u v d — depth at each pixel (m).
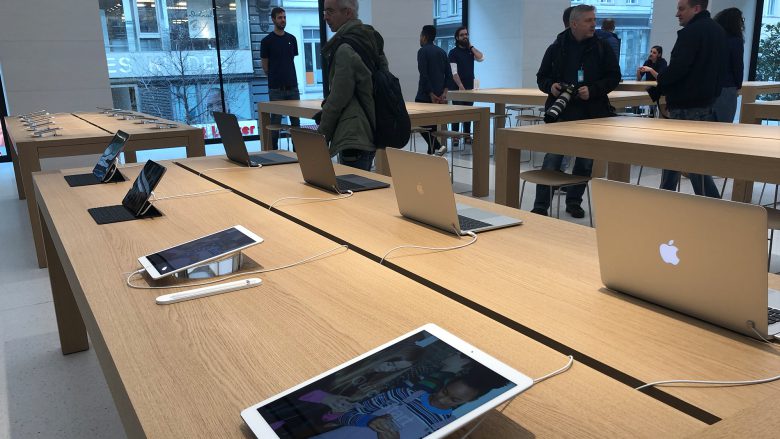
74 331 2.58
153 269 1.43
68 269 1.59
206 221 1.96
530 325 1.13
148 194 2.00
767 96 9.68
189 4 8.27
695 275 1.10
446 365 0.86
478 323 1.14
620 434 0.79
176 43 8.33
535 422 0.83
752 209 0.98
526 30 8.66
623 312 1.18
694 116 3.99
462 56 7.71
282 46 7.10
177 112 8.58
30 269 3.65
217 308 1.25
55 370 2.46
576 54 3.93
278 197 2.30
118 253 1.63
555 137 3.14
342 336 1.11
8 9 6.46
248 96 9.00
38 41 6.63
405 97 8.82
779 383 0.91
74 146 3.69
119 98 8.18
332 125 3.20
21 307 3.08
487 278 1.38
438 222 1.78
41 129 4.26
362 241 1.70
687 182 5.36
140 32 8.08
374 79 3.19
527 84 8.88
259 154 3.44
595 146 2.95
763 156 2.32
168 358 1.04
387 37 8.51
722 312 1.08
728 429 0.69
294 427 0.79
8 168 7.14
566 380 0.93
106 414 2.14
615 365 0.97
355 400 0.82
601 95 3.95
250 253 1.62
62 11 6.68
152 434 0.82
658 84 4.07
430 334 0.95
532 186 5.65
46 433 2.03
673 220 1.10
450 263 1.50
